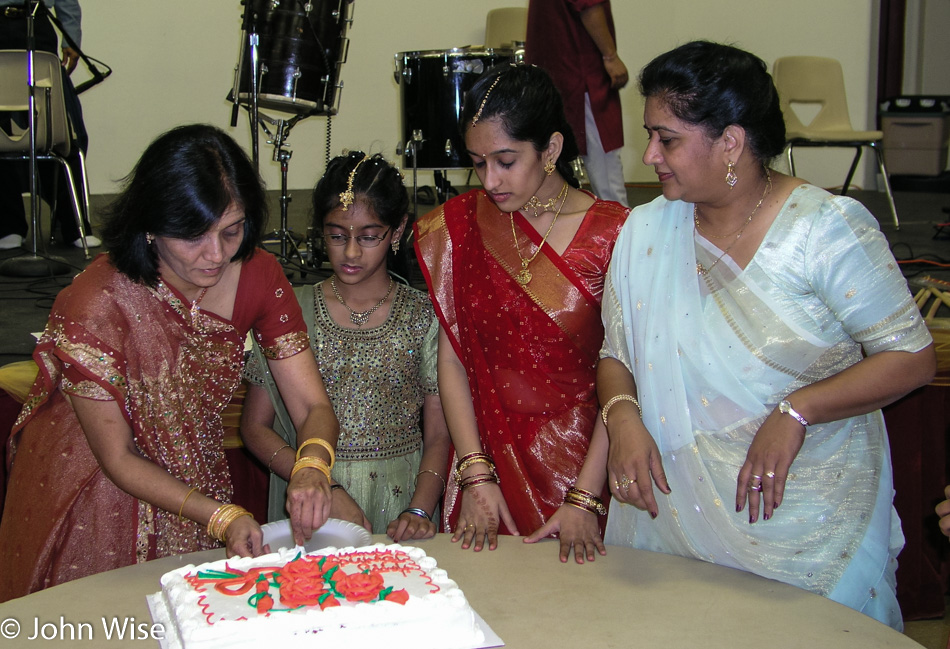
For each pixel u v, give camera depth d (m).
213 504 1.32
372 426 1.85
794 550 1.29
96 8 6.39
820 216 1.24
